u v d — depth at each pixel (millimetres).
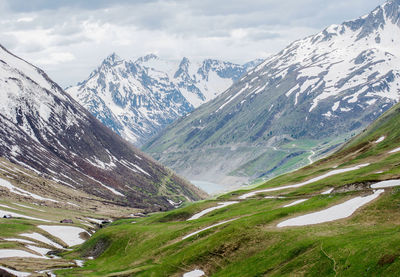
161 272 83000
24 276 88688
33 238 138000
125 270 92750
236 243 80562
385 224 67562
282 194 126500
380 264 53531
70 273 95938
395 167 109750
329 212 81500
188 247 89625
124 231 122812
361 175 114562
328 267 59094
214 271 76812
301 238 71375
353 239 63656
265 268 67875
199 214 135750
